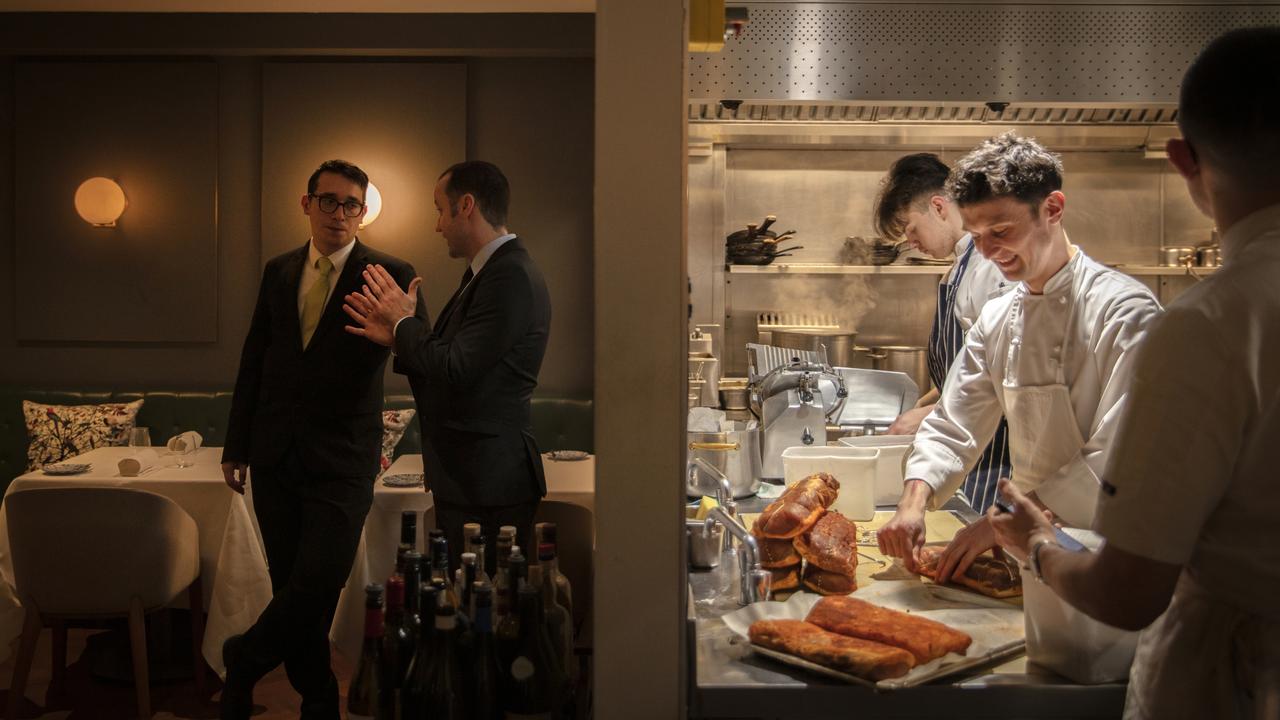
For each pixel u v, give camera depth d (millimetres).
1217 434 1017
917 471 1952
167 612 3637
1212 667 1108
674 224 1337
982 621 1509
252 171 5223
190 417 5086
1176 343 1037
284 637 2809
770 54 3188
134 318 5242
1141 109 3365
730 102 3229
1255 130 1036
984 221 1767
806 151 4633
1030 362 1829
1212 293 1050
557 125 5234
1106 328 1727
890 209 2799
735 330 4738
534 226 5254
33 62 5172
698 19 1511
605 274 1342
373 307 2691
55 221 5219
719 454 2287
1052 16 3162
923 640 1359
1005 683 1327
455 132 5176
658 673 1376
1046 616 1352
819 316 4727
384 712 1914
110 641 3887
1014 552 1348
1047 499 1761
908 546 1740
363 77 5160
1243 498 1064
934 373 2900
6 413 5086
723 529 1892
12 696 3217
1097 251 4637
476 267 2801
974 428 1998
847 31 3174
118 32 5012
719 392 3668
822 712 1335
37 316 5250
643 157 1332
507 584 1932
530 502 2773
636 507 1363
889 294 4707
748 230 4398
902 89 3189
